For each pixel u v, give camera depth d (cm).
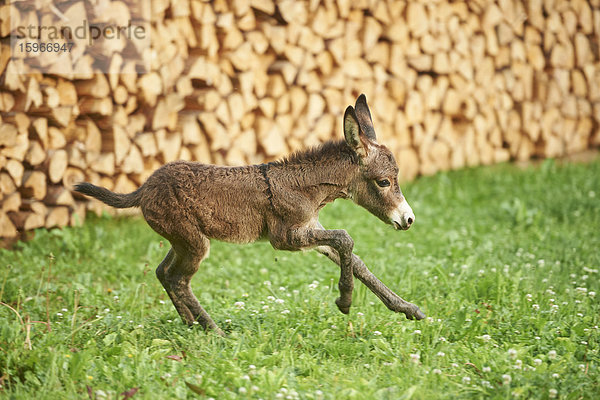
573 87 2008
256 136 1491
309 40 1517
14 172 1155
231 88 1429
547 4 1905
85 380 633
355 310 845
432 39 1705
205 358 693
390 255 1102
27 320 765
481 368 674
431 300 864
